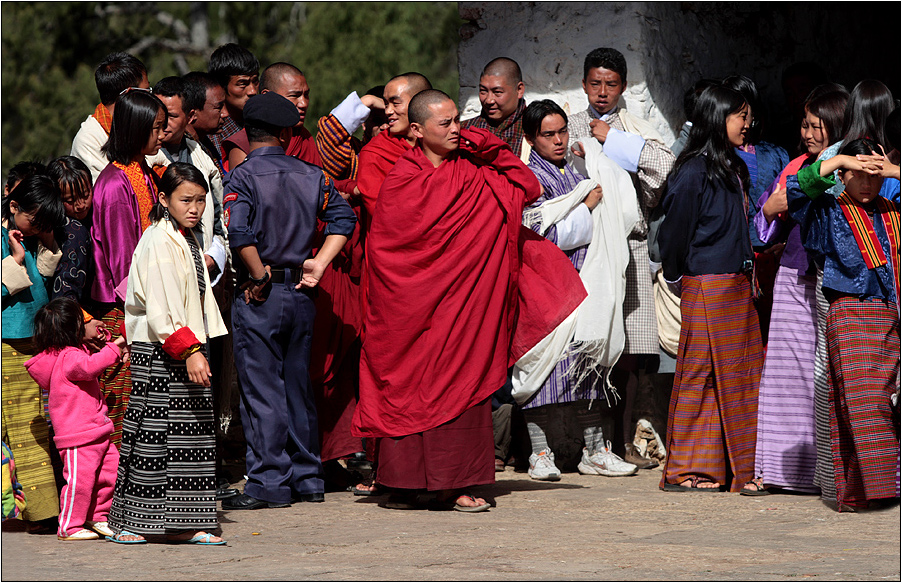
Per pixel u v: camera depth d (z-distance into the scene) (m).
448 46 46.38
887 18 21.30
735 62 17.75
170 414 10.03
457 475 11.61
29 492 10.52
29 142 42.84
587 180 13.99
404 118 12.89
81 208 11.50
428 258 11.66
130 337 10.20
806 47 19.25
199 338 10.12
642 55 15.77
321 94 42.44
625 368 14.80
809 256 12.52
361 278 13.59
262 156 12.23
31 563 9.20
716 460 13.19
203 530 10.04
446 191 11.69
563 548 9.73
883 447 11.30
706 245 13.09
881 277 11.38
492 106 14.75
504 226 11.97
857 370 11.38
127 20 52.03
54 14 47.81
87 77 45.41
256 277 11.91
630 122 15.20
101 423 10.55
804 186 11.27
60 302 10.45
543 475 13.97
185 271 10.06
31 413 10.76
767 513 11.66
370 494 13.01
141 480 10.02
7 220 11.06
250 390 12.20
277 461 12.15
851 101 11.95
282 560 9.28
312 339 12.66
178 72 51.34
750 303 13.26
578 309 13.85
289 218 12.07
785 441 12.93
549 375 13.45
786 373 12.97
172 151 12.83
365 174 12.89
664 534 10.43
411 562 9.16
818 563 9.06
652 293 14.69
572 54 16.42
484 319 11.78
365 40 43.38
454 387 11.63
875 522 11.09
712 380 13.23
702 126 13.11
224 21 51.06
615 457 14.62
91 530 10.53
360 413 12.03
